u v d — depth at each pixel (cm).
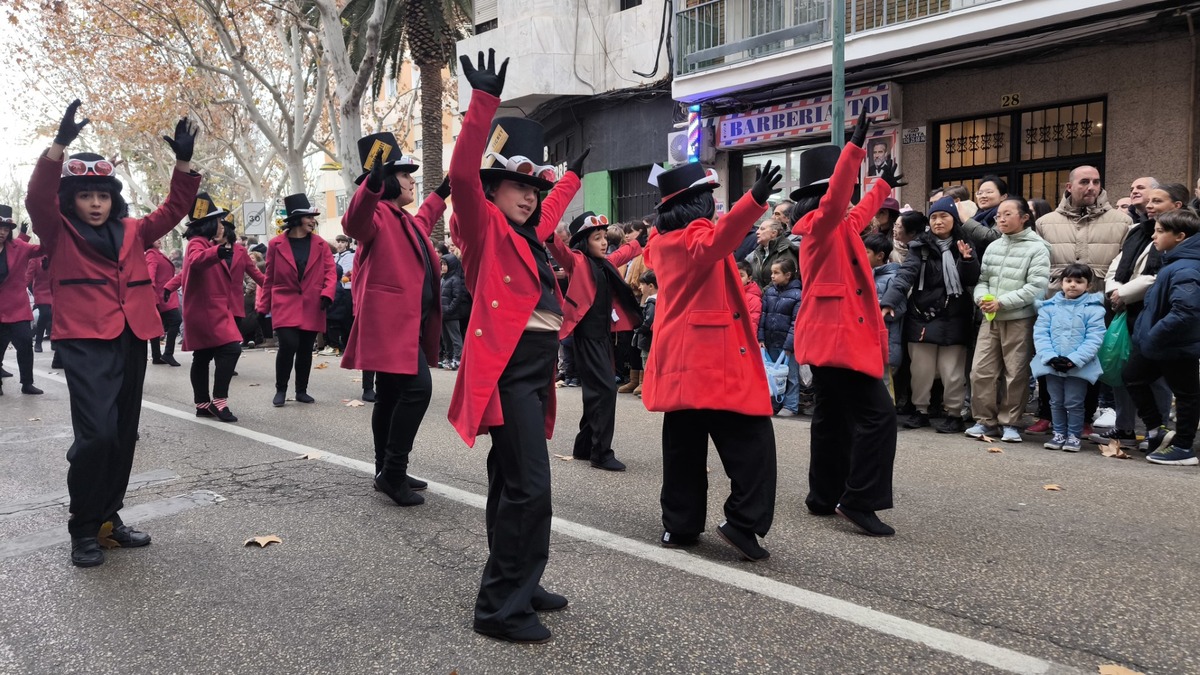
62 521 474
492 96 301
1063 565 388
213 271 772
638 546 419
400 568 391
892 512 475
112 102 2444
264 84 1992
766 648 305
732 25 1429
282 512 483
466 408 319
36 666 300
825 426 462
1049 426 699
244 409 843
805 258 449
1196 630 319
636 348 936
